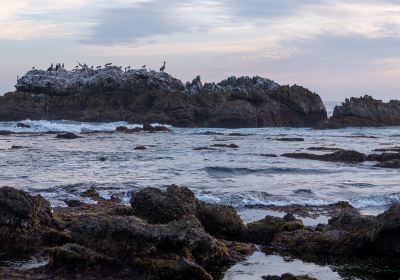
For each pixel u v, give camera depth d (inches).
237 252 558.9
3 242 528.1
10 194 554.6
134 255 476.7
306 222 721.0
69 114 3348.9
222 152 1772.9
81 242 501.0
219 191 948.6
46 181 1023.0
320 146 2123.5
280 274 494.3
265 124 3462.1
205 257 510.9
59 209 721.0
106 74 3651.6
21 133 2561.5
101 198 843.4
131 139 2308.1
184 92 3545.8
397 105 3843.5
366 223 584.4
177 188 657.0
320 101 3705.7
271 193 946.1
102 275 458.9
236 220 634.8
